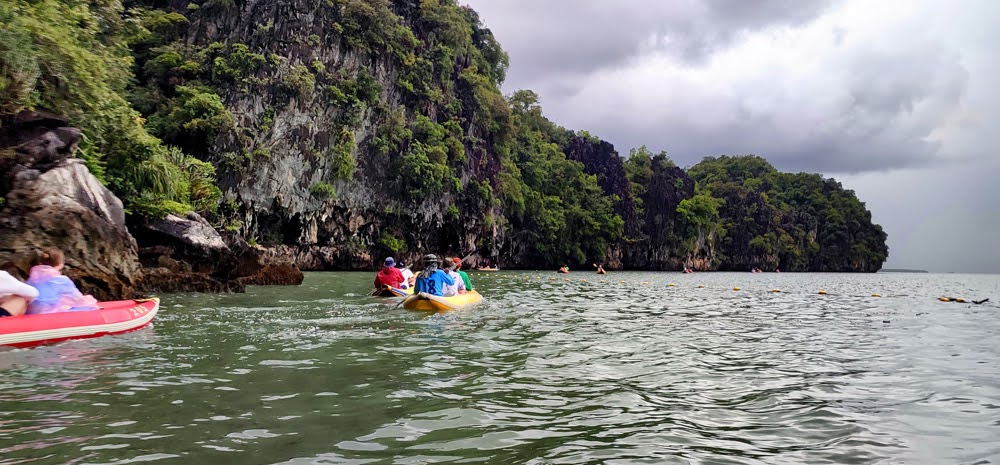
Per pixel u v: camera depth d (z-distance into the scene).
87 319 7.02
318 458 3.10
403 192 46.53
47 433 3.39
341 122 42.50
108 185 16.38
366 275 29.53
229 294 14.05
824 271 115.38
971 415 4.33
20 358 5.73
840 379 5.61
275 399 4.33
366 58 45.81
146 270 13.88
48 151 11.46
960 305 17.03
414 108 49.75
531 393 4.76
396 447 3.33
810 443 3.62
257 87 38.28
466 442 3.46
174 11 41.50
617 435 3.69
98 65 15.08
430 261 11.61
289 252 40.03
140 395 4.35
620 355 6.71
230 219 36.28
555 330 8.68
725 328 9.81
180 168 24.00
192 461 2.99
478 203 53.59
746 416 4.23
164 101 37.22
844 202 122.06
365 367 5.57
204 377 5.00
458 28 55.81
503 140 60.75
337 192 42.25
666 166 96.94
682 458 3.28
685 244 86.56
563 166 71.94
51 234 10.91
